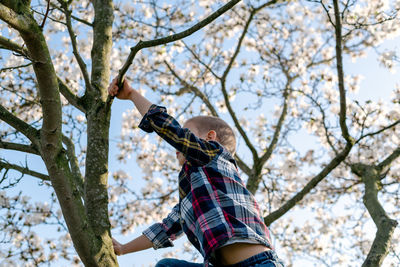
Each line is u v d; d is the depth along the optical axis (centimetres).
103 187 223
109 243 204
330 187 777
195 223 181
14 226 623
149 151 779
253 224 180
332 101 738
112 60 727
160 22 703
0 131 471
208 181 183
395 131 730
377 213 453
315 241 802
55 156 191
